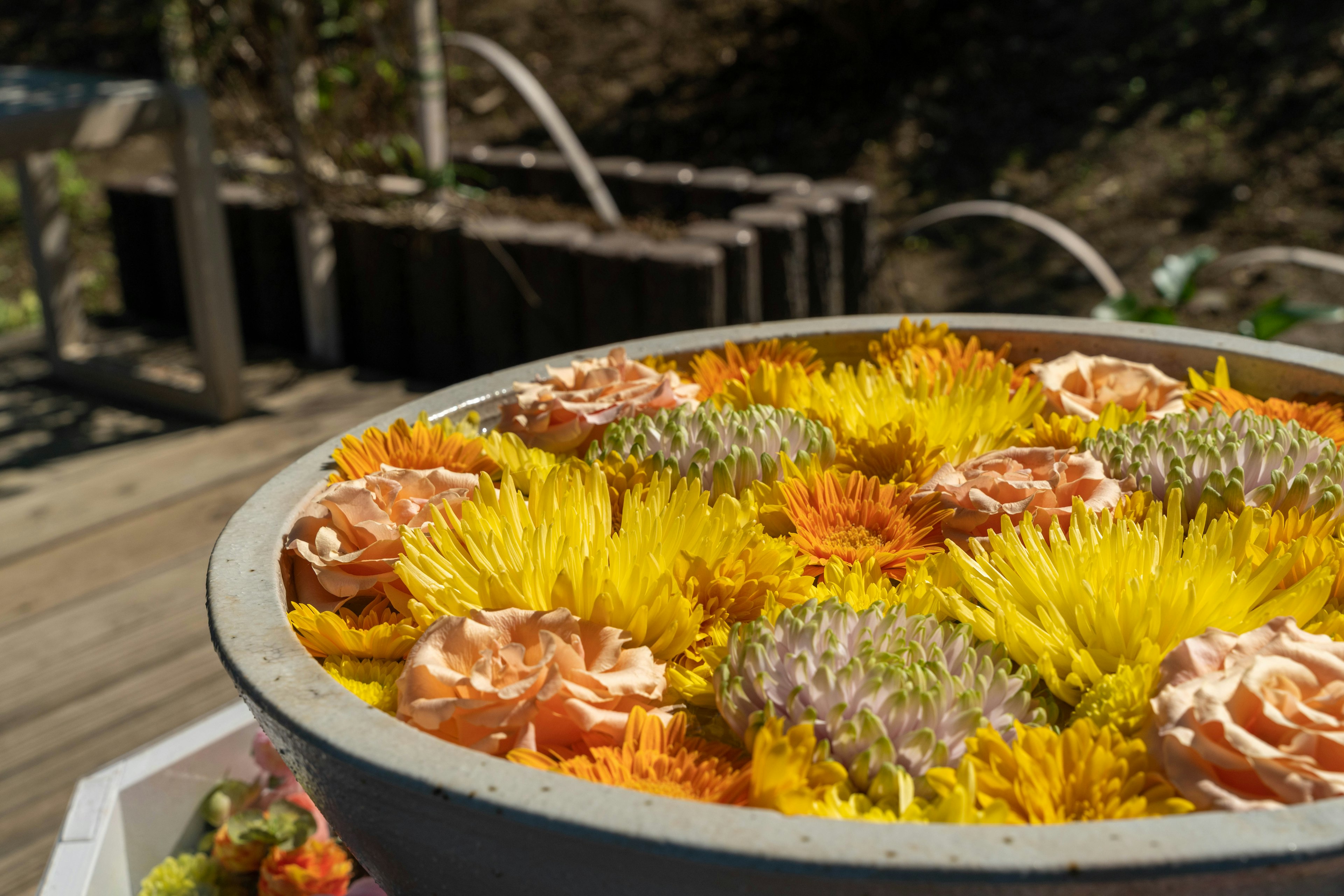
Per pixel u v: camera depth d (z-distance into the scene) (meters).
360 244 1.87
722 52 3.22
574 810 0.42
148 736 1.04
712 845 0.41
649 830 0.41
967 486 0.58
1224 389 0.70
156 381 1.80
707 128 2.99
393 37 1.87
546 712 0.49
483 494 0.58
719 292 1.68
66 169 2.91
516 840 0.43
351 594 0.56
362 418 1.74
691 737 0.50
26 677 1.13
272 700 0.47
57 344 1.91
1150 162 2.71
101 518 1.45
